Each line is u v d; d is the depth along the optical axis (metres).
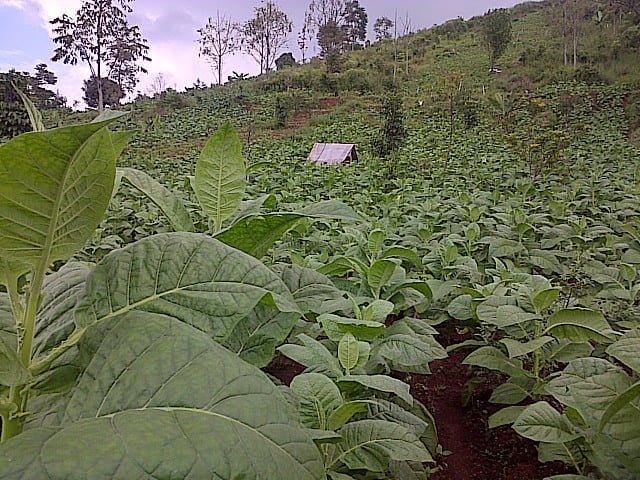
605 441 1.52
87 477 0.53
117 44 41.50
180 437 0.61
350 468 1.46
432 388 2.90
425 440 2.17
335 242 4.44
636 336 1.64
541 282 2.62
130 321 0.84
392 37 57.72
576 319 2.15
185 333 0.80
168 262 0.95
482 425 2.58
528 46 40.44
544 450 1.94
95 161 0.73
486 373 2.81
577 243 4.71
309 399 1.37
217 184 1.66
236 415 0.69
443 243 4.48
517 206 7.07
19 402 0.86
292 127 30.38
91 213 0.81
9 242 0.80
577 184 9.34
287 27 50.12
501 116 21.16
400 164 14.49
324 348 1.62
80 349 0.87
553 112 24.27
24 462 0.54
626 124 23.84
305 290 1.66
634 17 37.84
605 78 30.64
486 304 2.47
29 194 0.74
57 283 1.14
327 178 10.98
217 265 0.96
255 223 1.33
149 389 0.71
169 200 1.50
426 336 2.09
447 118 25.91
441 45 46.66
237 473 0.60
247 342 1.31
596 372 1.76
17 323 0.91
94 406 0.72
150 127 30.38
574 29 37.47
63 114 26.84
